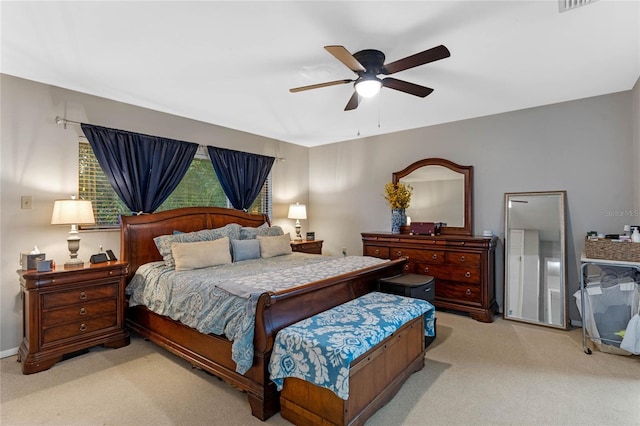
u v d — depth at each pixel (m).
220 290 2.41
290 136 5.26
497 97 3.54
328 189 5.81
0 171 2.88
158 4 1.93
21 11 1.98
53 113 3.17
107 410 2.11
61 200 2.95
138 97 3.48
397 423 1.96
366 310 2.39
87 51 2.49
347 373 1.69
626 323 2.85
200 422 1.99
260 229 4.28
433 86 3.22
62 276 2.73
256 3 1.92
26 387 2.39
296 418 1.96
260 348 2.03
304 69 2.82
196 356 2.53
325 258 3.87
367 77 2.42
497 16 2.05
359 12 2.01
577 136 3.64
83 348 2.86
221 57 2.59
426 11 2.00
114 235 3.56
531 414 2.04
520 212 3.93
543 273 3.72
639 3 1.92
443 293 4.11
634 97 3.27
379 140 5.18
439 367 2.67
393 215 4.76
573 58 2.64
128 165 3.59
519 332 3.46
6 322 2.90
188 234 3.55
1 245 2.89
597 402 2.17
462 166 4.34
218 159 4.50
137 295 3.17
